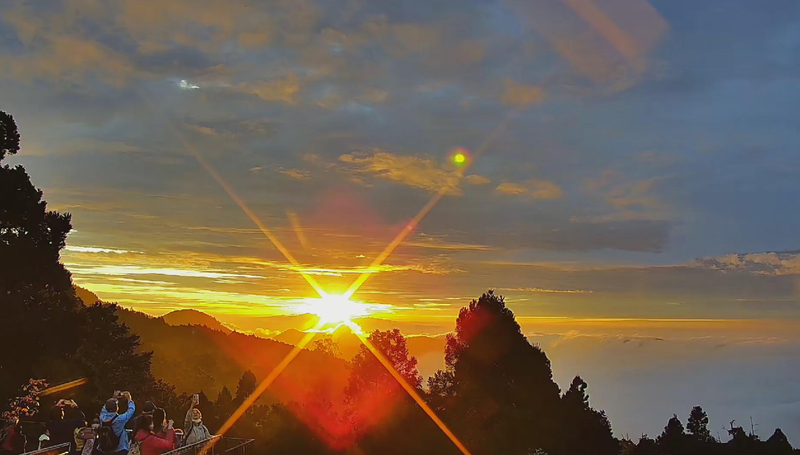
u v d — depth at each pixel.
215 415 52.34
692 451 65.00
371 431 37.91
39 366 29.25
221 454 15.08
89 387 35.59
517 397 40.12
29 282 29.36
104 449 11.52
